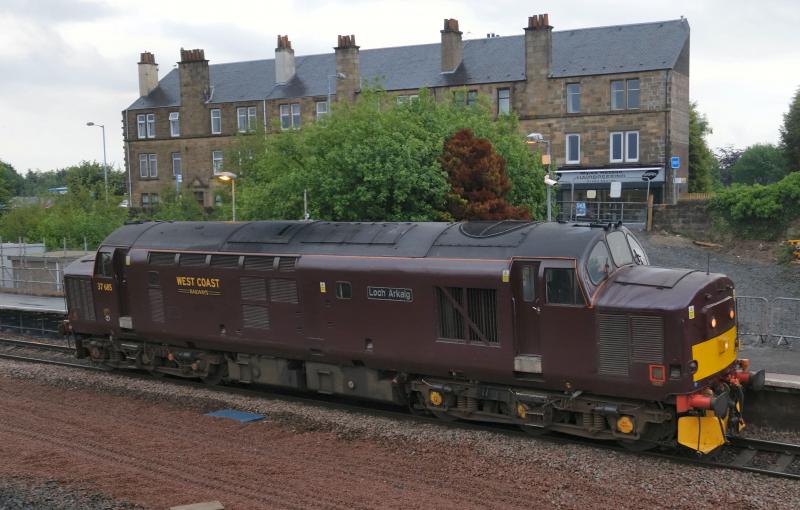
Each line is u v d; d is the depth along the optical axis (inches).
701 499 403.2
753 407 555.2
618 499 403.9
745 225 1422.2
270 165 1079.6
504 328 509.7
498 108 1839.3
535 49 1791.3
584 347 480.4
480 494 412.8
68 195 1877.5
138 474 449.1
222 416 598.9
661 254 1379.2
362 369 599.8
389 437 531.8
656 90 1701.5
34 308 1059.9
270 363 657.6
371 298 570.3
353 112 1030.4
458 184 959.6
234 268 649.6
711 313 464.4
